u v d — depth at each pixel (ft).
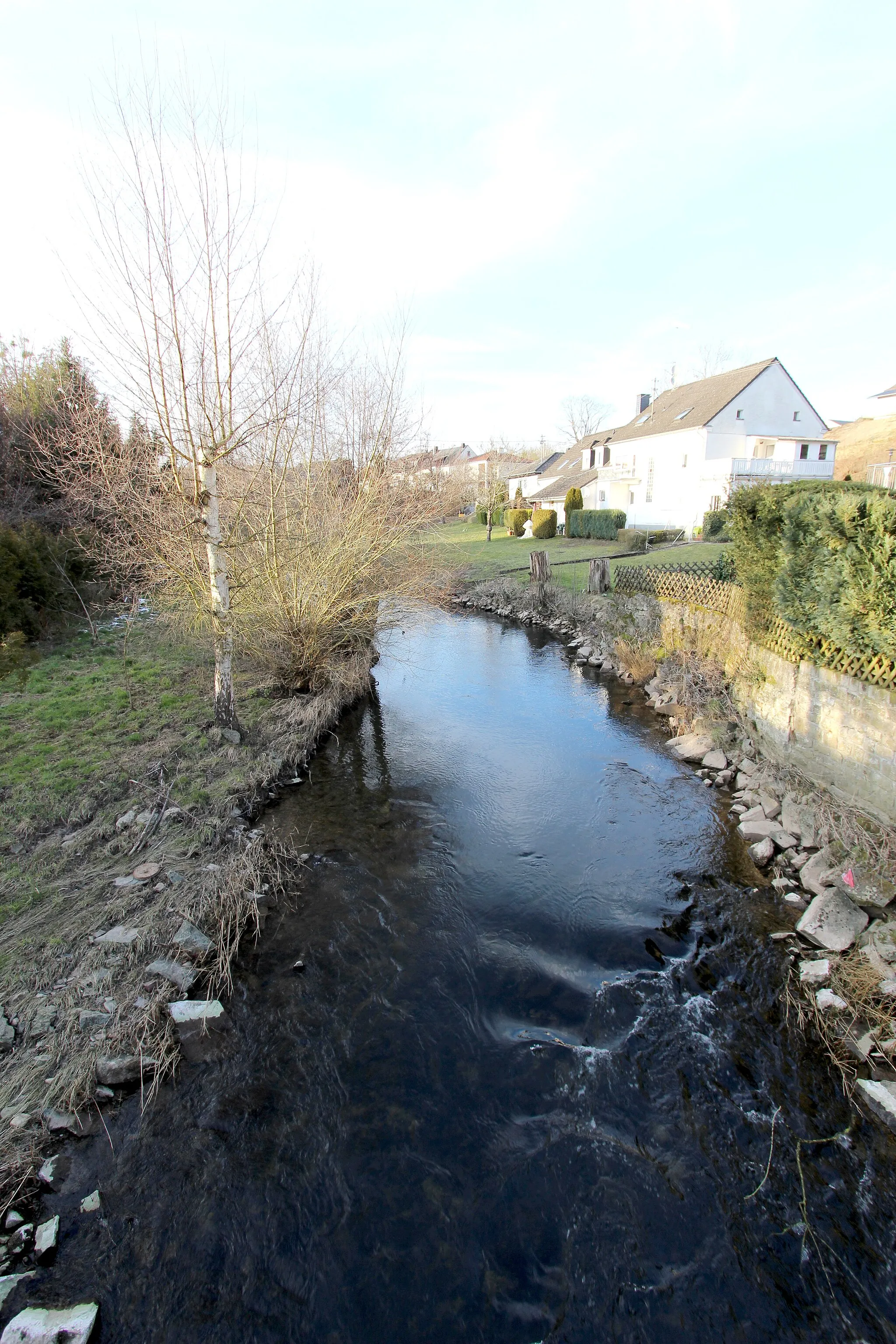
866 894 16.67
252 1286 9.76
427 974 16.01
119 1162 11.35
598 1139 11.93
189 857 19.80
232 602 31.17
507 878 20.13
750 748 27.30
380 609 37.99
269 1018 14.58
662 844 21.63
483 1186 11.17
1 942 15.62
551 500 143.95
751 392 101.91
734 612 32.12
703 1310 9.47
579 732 32.96
